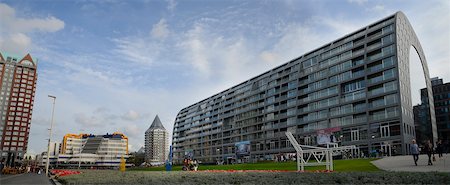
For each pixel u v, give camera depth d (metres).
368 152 76.62
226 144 134.75
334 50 92.75
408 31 87.00
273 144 108.25
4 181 33.09
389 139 73.19
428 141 24.83
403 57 79.81
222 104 143.62
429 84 100.75
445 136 134.50
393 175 15.71
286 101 107.12
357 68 85.00
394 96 74.62
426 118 89.88
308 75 99.75
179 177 22.05
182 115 180.88
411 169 22.62
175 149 180.75
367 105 79.56
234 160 127.81
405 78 78.88
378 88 78.31
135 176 24.83
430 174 15.02
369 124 78.12
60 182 26.78
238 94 133.25
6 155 195.12
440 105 138.38
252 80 128.75
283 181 16.59
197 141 159.12
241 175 21.39
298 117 100.44
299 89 102.56
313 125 93.75
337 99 88.06
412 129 76.94
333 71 91.31
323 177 16.97
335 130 85.44
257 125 118.69
